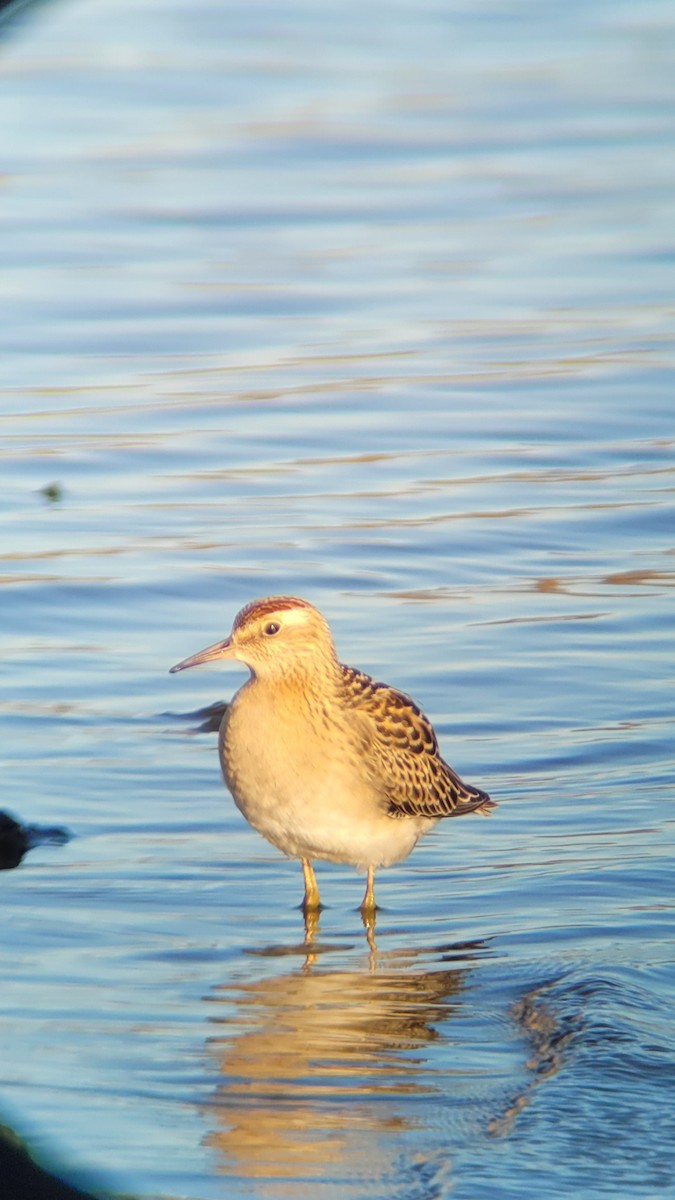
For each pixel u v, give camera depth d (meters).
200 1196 6.92
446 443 20.28
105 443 20.22
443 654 14.41
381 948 9.66
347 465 19.61
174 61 41.62
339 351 23.73
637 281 27.00
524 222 30.42
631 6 48.97
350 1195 6.95
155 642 14.83
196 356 23.58
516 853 11.00
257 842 11.25
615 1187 6.99
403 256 28.39
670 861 10.73
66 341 24.09
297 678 10.53
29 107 37.50
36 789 11.86
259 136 35.94
